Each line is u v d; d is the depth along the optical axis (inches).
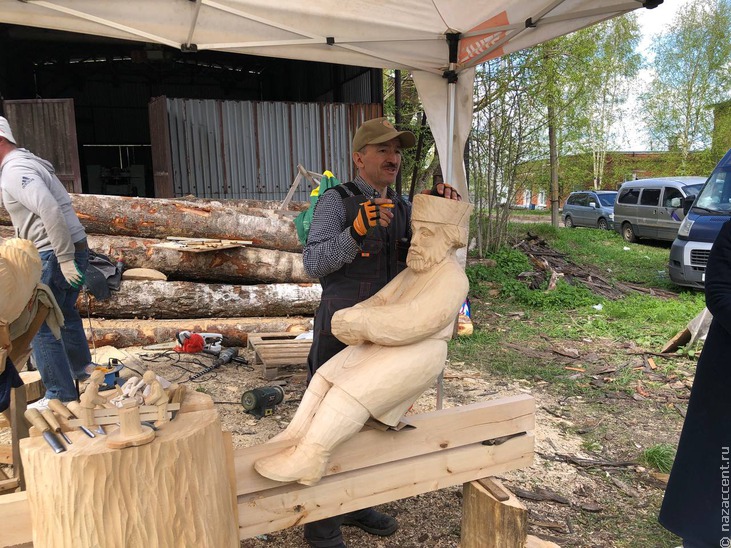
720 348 70.8
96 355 164.1
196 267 211.0
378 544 89.8
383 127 76.0
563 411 148.8
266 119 294.5
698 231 287.9
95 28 103.6
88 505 41.8
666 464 116.6
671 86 707.4
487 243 347.9
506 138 344.2
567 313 264.8
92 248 200.7
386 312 58.2
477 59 123.1
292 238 225.0
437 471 69.7
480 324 242.1
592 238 486.9
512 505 69.3
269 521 59.1
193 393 55.0
